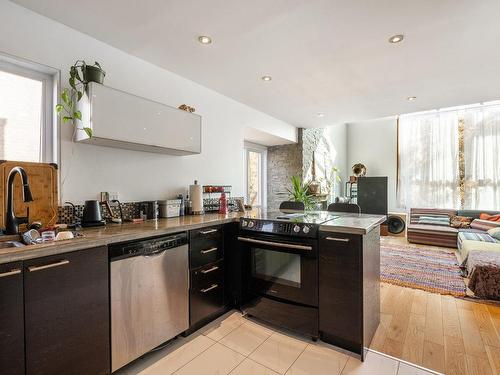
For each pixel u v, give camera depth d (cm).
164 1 162
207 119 306
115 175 218
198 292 207
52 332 127
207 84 295
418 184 645
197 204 269
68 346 133
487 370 161
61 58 185
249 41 207
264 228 215
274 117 429
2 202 152
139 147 220
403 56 230
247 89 309
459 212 542
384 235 611
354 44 211
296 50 221
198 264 207
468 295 272
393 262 392
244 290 232
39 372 122
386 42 208
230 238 242
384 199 616
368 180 632
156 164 251
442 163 616
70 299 133
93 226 183
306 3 164
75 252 135
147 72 241
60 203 183
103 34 198
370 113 408
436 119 624
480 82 286
